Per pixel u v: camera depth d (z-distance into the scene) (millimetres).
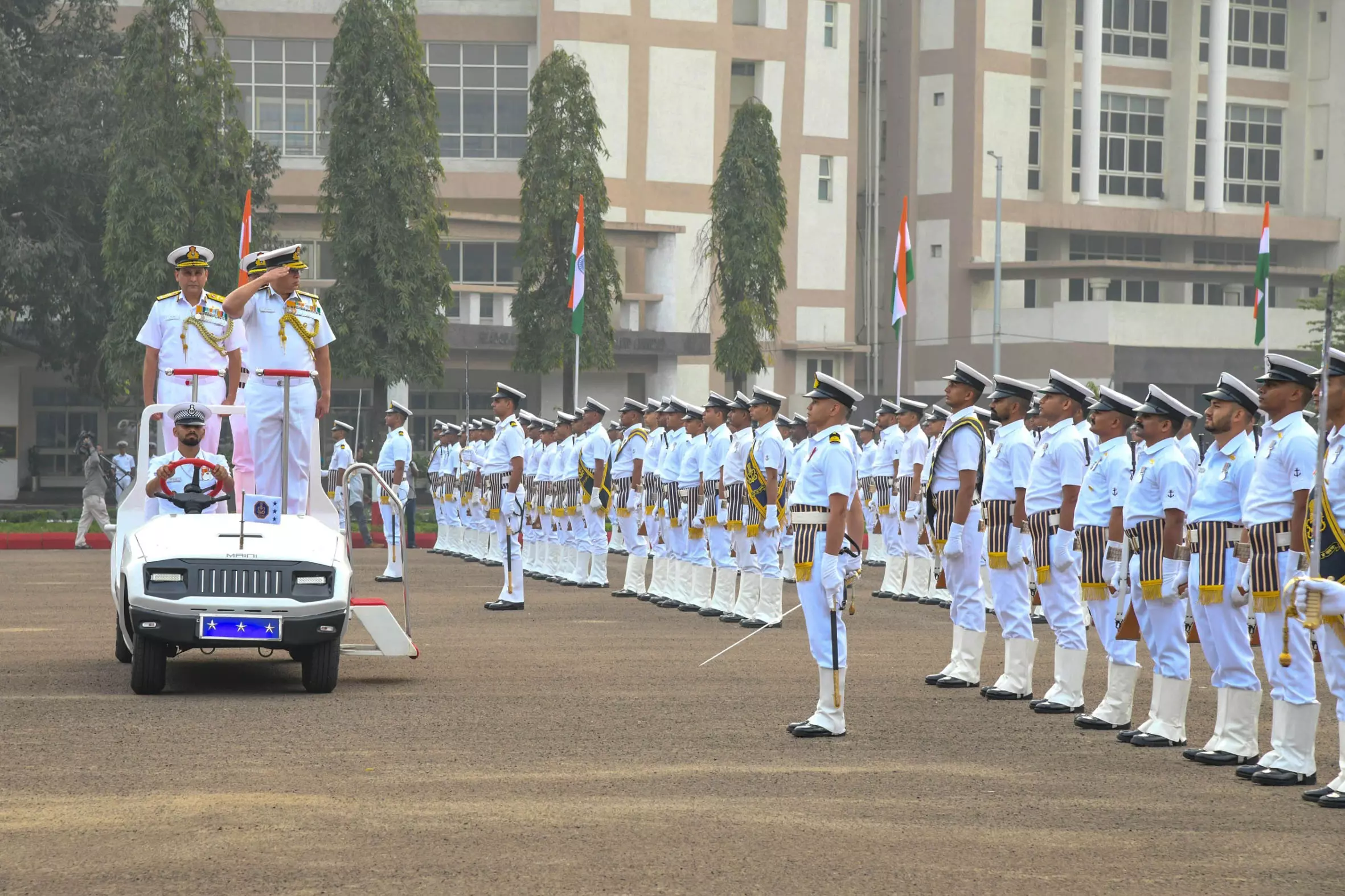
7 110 46250
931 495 14055
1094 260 68125
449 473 31672
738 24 61250
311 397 13352
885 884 7000
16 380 52062
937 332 67188
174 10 40719
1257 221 70062
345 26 40844
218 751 9953
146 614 11758
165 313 14273
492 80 57594
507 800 8633
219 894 6699
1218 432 10625
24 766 9453
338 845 7578
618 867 7211
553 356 45219
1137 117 71062
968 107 66312
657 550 22250
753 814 8391
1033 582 20594
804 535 11016
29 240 44844
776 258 47094
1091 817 8500
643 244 56844
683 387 58844
